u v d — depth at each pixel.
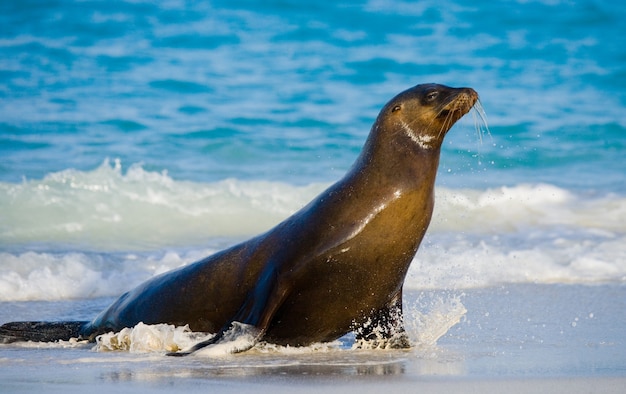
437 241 58.91
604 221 64.31
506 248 57.34
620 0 130.38
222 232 62.28
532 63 117.62
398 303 36.31
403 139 35.28
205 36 119.31
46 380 29.25
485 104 102.06
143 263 53.97
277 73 109.75
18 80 104.81
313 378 29.30
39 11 121.62
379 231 34.31
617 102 104.00
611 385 28.03
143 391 27.36
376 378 29.25
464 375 29.80
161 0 125.06
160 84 104.81
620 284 50.34
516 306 45.09
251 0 125.62
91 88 103.31
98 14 122.56
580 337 38.06
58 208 63.97
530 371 30.48
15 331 39.75
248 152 84.00
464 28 125.12
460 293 48.09
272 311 34.25
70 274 50.75
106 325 39.56
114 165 79.00
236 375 29.91
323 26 123.56
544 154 84.88
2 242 58.25
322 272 34.34
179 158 81.94
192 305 37.53
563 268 53.41
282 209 66.94
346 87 106.94
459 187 72.62
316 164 81.50
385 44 120.50
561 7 129.75
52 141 85.50
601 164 82.62
